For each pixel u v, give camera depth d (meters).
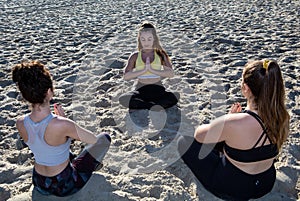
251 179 3.31
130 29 10.54
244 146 3.19
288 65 7.10
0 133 4.96
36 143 3.29
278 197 3.58
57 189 3.46
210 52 8.09
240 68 7.08
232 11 13.09
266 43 8.67
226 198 3.57
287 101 5.60
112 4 16.09
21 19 12.66
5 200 3.71
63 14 13.66
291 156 4.21
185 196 3.61
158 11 13.74
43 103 3.27
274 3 14.38
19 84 3.20
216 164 3.50
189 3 15.58
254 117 3.18
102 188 3.71
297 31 9.66
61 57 8.12
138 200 3.56
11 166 4.18
